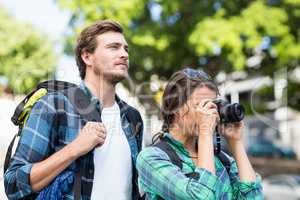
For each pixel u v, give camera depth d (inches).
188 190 92.0
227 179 102.0
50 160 96.3
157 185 95.6
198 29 474.9
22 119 104.3
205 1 490.0
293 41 491.8
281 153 899.4
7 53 522.0
